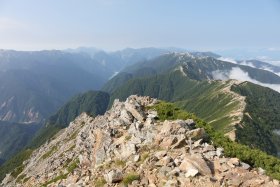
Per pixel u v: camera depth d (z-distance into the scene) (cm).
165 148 3266
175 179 2653
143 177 2884
